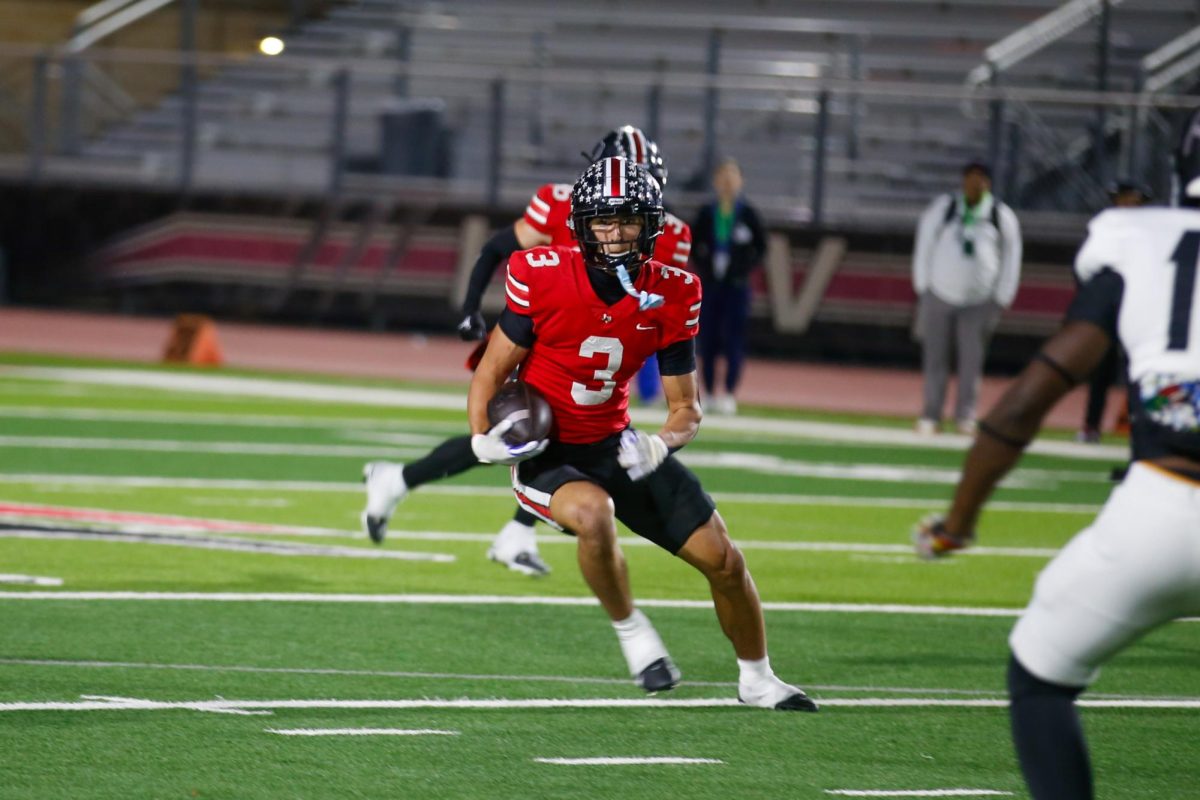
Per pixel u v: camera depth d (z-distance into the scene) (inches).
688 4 4156.0
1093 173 3107.8
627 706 795.4
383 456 1790.1
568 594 1082.1
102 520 1304.1
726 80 3186.5
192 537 1245.1
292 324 3457.2
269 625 952.3
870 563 1249.4
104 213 3511.3
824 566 1229.7
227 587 1061.1
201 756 683.4
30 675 812.0
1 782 637.9
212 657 866.8
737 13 4124.0
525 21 4114.2
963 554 1306.6
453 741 722.2
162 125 3885.3
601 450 743.7
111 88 3897.6
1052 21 3570.4
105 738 706.2
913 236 3112.7
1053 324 3019.2
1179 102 2901.1
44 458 1667.1
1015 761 712.4
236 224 3440.0
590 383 729.6
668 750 717.9
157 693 786.8
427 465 1061.1
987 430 503.2
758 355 3189.0
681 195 3201.3
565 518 717.3
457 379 2805.1
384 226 3368.6
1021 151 3127.5
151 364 2859.3
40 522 1278.3
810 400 2721.5
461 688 821.9
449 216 3334.2
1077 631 488.4
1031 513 1569.9
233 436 1931.6
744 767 693.9
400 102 3646.7
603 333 719.7
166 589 1045.2
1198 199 510.6
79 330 3329.2
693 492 728.3
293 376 2753.4
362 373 2839.6
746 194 3511.3
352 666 859.4
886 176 3501.5
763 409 2546.8
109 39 4005.9
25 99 3791.8
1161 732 775.1
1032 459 2031.3
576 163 3599.9
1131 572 477.1
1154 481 481.7
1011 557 1301.7
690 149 3614.7
